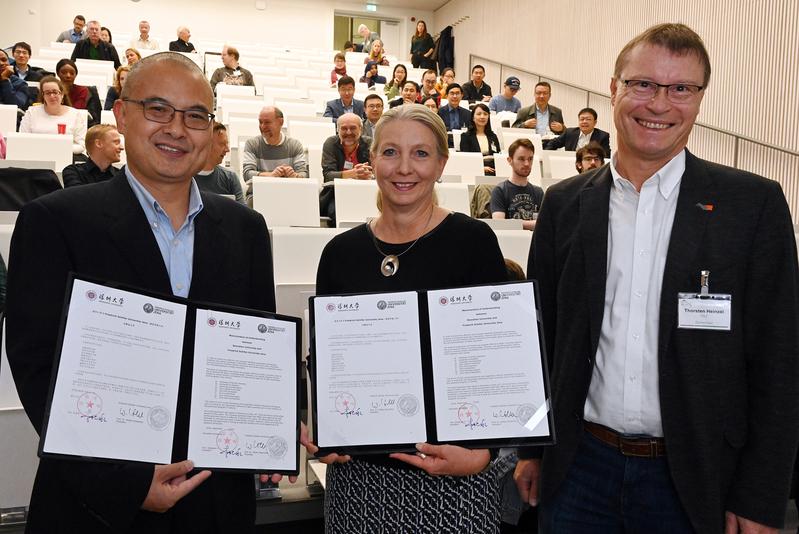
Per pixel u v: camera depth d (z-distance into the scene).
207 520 1.42
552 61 12.12
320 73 12.45
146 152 1.42
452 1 16.78
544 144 8.41
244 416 1.39
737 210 1.51
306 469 2.71
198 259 1.46
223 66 11.38
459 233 1.67
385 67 13.87
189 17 16.25
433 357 1.50
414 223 1.69
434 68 15.55
